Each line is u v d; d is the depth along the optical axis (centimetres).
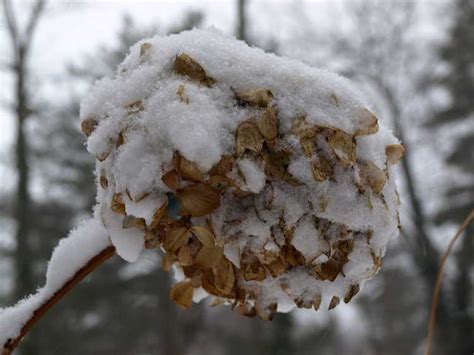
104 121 35
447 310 441
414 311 564
